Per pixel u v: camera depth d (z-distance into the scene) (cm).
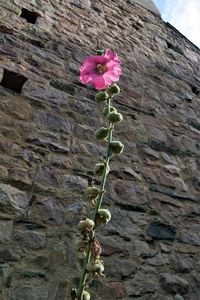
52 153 345
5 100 358
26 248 279
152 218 366
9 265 265
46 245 289
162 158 431
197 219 398
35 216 299
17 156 323
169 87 536
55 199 317
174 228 373
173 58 598
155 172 411
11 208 292
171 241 361
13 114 351
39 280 271
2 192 294
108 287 298
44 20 476
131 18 602
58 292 273
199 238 382
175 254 354
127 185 376
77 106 404
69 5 530
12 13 452
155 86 518
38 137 348
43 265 279
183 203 402
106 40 527
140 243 340
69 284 280
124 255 323
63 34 479
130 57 532
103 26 545
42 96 386
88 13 543
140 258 331
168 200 393
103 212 125
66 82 419
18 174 312
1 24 426
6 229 280
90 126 395
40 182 320
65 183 332
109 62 143
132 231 344
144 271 325
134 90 486
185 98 540
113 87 145
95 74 142
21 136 340
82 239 123
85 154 367
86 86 432
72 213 317
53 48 448
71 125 381
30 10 473
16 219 289
